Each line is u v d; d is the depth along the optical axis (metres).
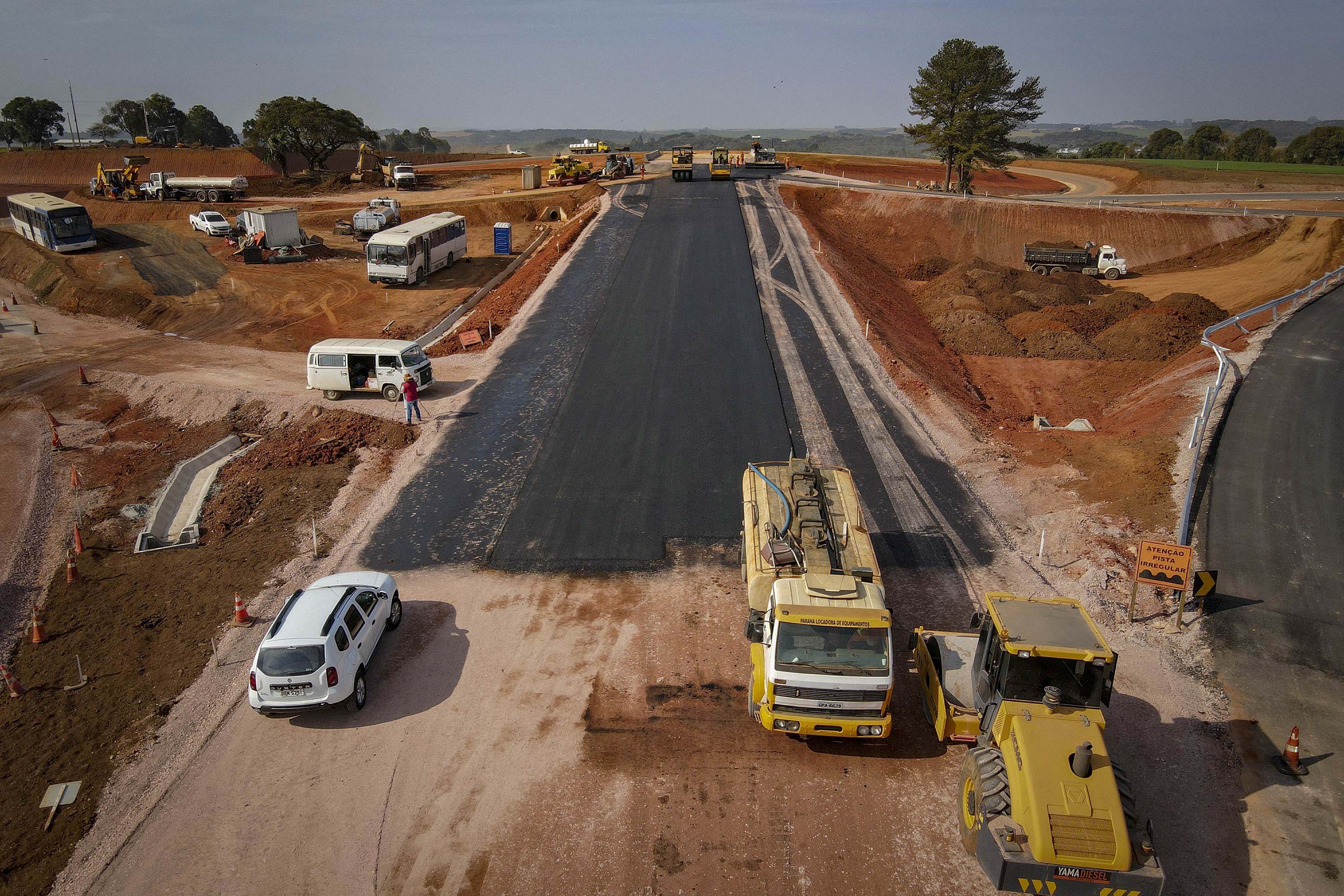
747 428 24.94
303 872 10.96
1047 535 19.41
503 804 11.97
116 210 67.44
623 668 14.95
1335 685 13.95
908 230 58.91
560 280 39.97
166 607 17.52
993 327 38.38
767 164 80.81
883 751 12.88
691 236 46.81
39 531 22.25
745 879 10.66
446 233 48.16
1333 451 21.72
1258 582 16.69
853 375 28.92
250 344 37.62
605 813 11.76
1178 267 55.03
